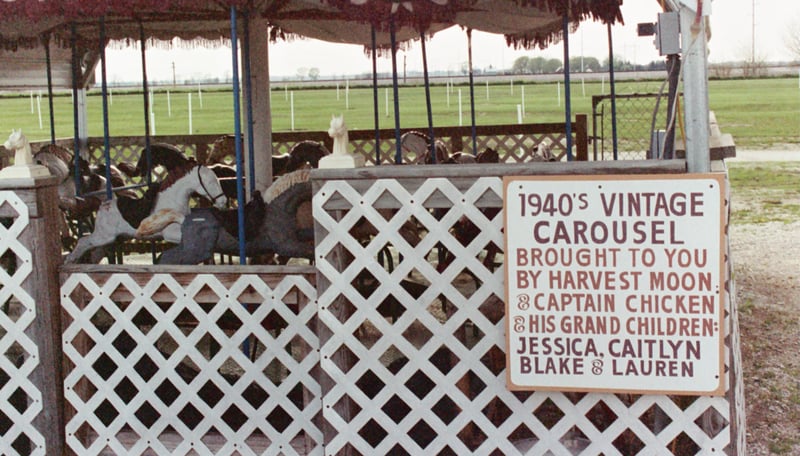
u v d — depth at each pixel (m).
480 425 4.25
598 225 3.92
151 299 4.64
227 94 41.72
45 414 4.70
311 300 4.47
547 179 3.94
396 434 4.34
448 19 4.50
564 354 4.02
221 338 4.60
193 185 5.89
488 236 4.11
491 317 4.50
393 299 5.59
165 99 38.88
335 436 4.41
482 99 36.75
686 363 3.92
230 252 5.88
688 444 4.52
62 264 4.75
